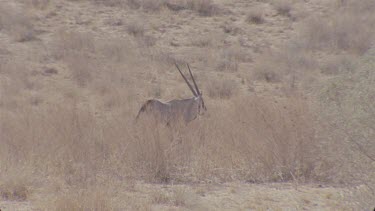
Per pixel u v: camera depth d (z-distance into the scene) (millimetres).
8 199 30297
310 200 30625
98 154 37844
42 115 46906
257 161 36656
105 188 30281
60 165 35906
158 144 36750
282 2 103688
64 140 39219
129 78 74875
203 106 48938
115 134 40312
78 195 28469
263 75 78312
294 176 35312
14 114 57156
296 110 37312
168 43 88938
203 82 74938
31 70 76375
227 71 80250
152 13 98438
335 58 83375
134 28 91500
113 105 64125
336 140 25016
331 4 104438
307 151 35188
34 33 87875
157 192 31219
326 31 93000
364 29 94125
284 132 36625
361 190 25953
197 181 35094
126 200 29344
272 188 33500
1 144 38812
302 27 95188
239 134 39250
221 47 88750
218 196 31703
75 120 43625
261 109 42250
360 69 24125
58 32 87938
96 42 86188
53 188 31547
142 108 46188
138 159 36531
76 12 97000
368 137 23609
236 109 46062
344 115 24234
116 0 101250
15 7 96000
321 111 25422
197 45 88750
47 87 71625
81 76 74812
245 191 32844
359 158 24312
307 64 81562
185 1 102500
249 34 93812
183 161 37188
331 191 32031
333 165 31375
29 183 32344
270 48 88750
